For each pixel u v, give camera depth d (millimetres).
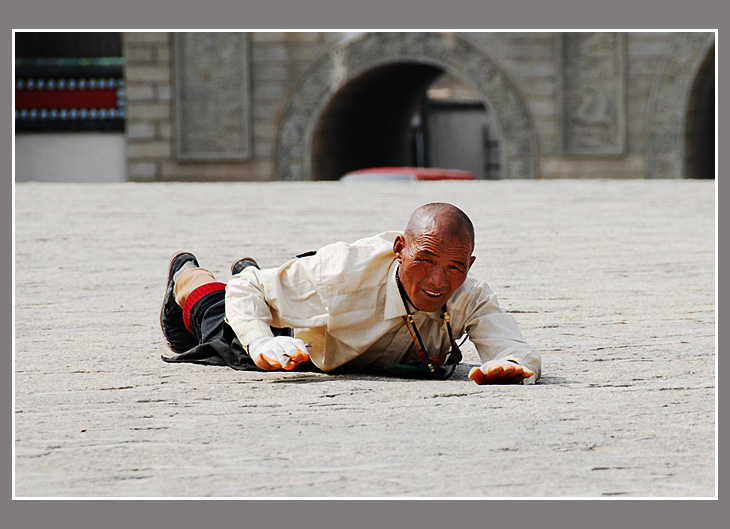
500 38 46875
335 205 20125
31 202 20312
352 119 53125
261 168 48875
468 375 7969
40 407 6688
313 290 7750
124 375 7750
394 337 7844
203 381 7551
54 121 51594
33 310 10617
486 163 67875
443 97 70125
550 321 10180
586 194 22781
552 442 5887
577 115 47094
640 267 13391
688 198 21828
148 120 49156
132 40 48875
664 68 46031
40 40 51406
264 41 48312
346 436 5992
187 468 5402
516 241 15617
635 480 5250
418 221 7203
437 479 5234
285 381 7605
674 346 9016
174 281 8875
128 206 19875
